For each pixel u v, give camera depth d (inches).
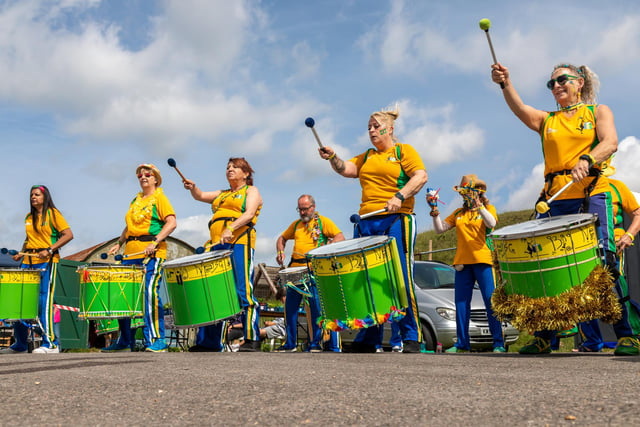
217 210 245.0
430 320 311.7
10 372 112.3
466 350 263.6
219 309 218.2
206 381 94.6
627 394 73.3
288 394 79.6
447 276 352.2
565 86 169.8
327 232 303.3
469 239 260.2
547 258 146.4
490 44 173.5
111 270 257.9
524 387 82.7
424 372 107.2
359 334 208.2
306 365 125.4
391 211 193.2
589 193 161.0
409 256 200.5
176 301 220.2
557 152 167.3
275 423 61.5
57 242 277.6
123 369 116.3
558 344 189.0
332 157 209.3
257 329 240.1
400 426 58.9
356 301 179.6
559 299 145.8
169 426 60.9
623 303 159.3
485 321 315.9
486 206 263.6
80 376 103.3
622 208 178.7
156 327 262.5
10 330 405.1
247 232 239.6
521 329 150.1
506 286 154.8
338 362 134.6
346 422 61.2
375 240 185.8
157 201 268.2
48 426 61.3
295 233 308.5
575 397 72.2
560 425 57.1
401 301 184.2
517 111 174.7
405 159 202.1
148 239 267.3
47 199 276.2
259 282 547.5
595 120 165.3
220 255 219.1
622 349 157.5
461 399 73.2
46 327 275.0
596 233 150.5
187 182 258.1
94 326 453.1
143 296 264.4
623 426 55.4
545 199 170.2
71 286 423.8
